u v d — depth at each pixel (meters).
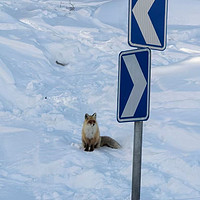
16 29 19.58
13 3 27.36
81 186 7.82
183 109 12.34
